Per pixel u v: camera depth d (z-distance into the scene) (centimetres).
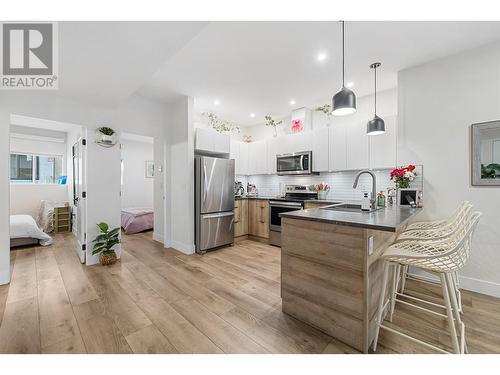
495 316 192
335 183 411
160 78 316
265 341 162
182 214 384
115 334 169
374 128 263
